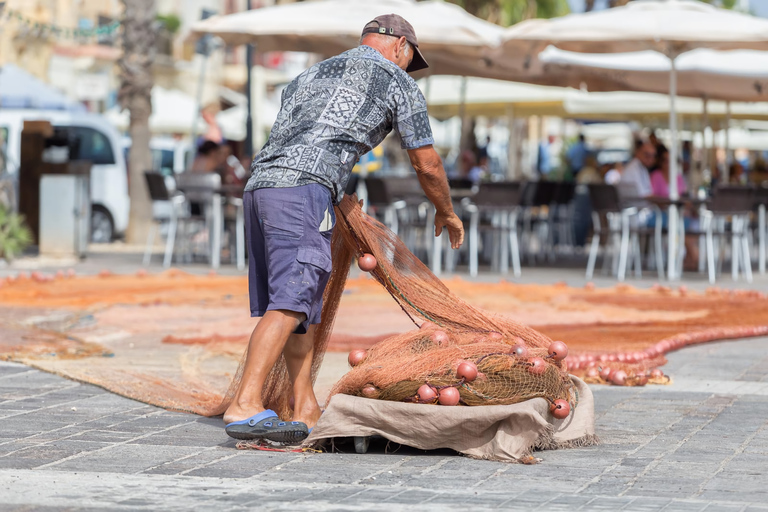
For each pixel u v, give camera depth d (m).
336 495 6.75
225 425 8.60
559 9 55.09
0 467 7.43
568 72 28.73
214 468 7.49
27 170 29.05
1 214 25.73
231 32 23.81
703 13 22.81
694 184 32.25
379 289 18.67
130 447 8.12
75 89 55.41
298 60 77.12
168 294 18.14
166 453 7.93
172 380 10.79
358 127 8.34
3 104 34.06
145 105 32.25
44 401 9.92
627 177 27.08
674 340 13.73
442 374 8.05
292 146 8.30
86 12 56.53
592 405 8.67
